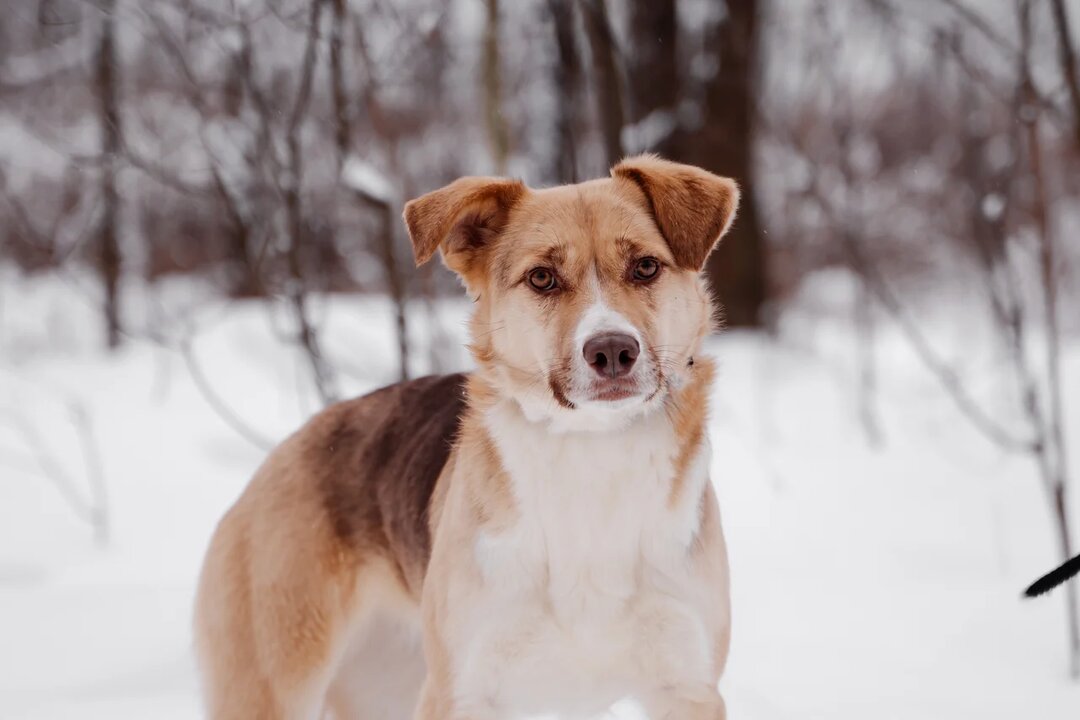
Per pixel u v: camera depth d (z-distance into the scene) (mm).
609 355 3016
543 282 3275
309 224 7320
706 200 3434
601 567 3191
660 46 10062
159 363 11750
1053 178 15258
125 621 5516
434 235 3398
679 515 3223
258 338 11773
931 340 14625
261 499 3920
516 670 3232
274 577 3779
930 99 12938
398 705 4223
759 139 14812
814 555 6250
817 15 8555
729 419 9305
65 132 11039
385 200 6176
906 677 4520
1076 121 5359
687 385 3297
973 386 10398
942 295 17406
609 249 3271
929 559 6066
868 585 5715
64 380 11594
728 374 10883
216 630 3877
